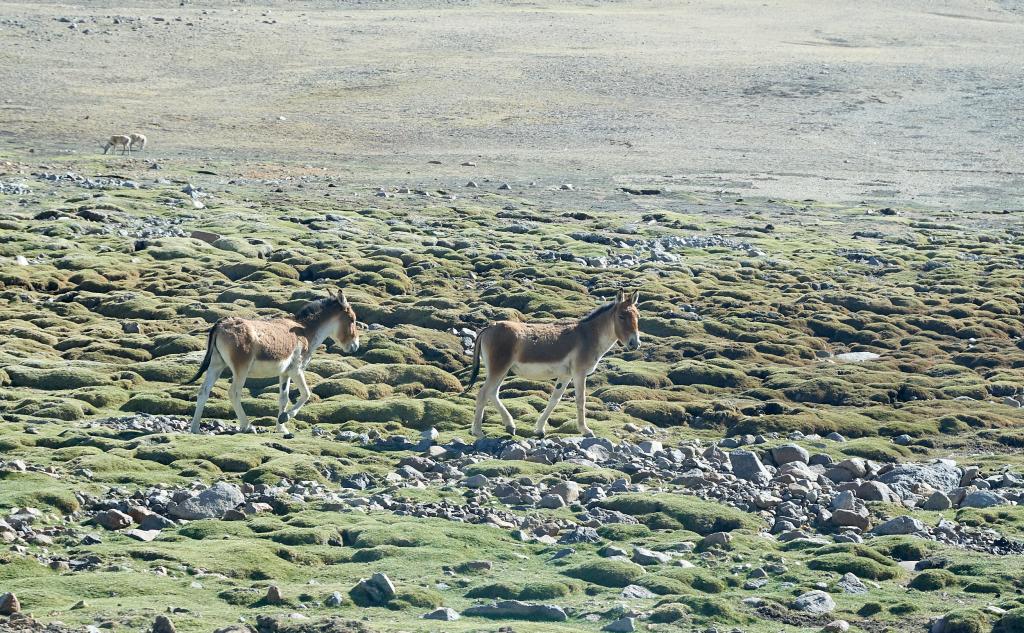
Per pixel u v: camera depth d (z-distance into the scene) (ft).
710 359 106.11
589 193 230.68
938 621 43.45
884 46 442.91
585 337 75.51
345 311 78.48
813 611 45.32
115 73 356.38
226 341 72.33
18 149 248.52
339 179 235.61
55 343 101.55
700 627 43.04
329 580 47.96
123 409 81.82
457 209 195.83
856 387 97.55
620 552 51.83
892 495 65.05
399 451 71.97
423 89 353.10
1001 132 306.76
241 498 58.39
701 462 69.87
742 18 499.10
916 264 162.91
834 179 256.11
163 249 144.25
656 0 536.42
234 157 259.39
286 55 395.34
